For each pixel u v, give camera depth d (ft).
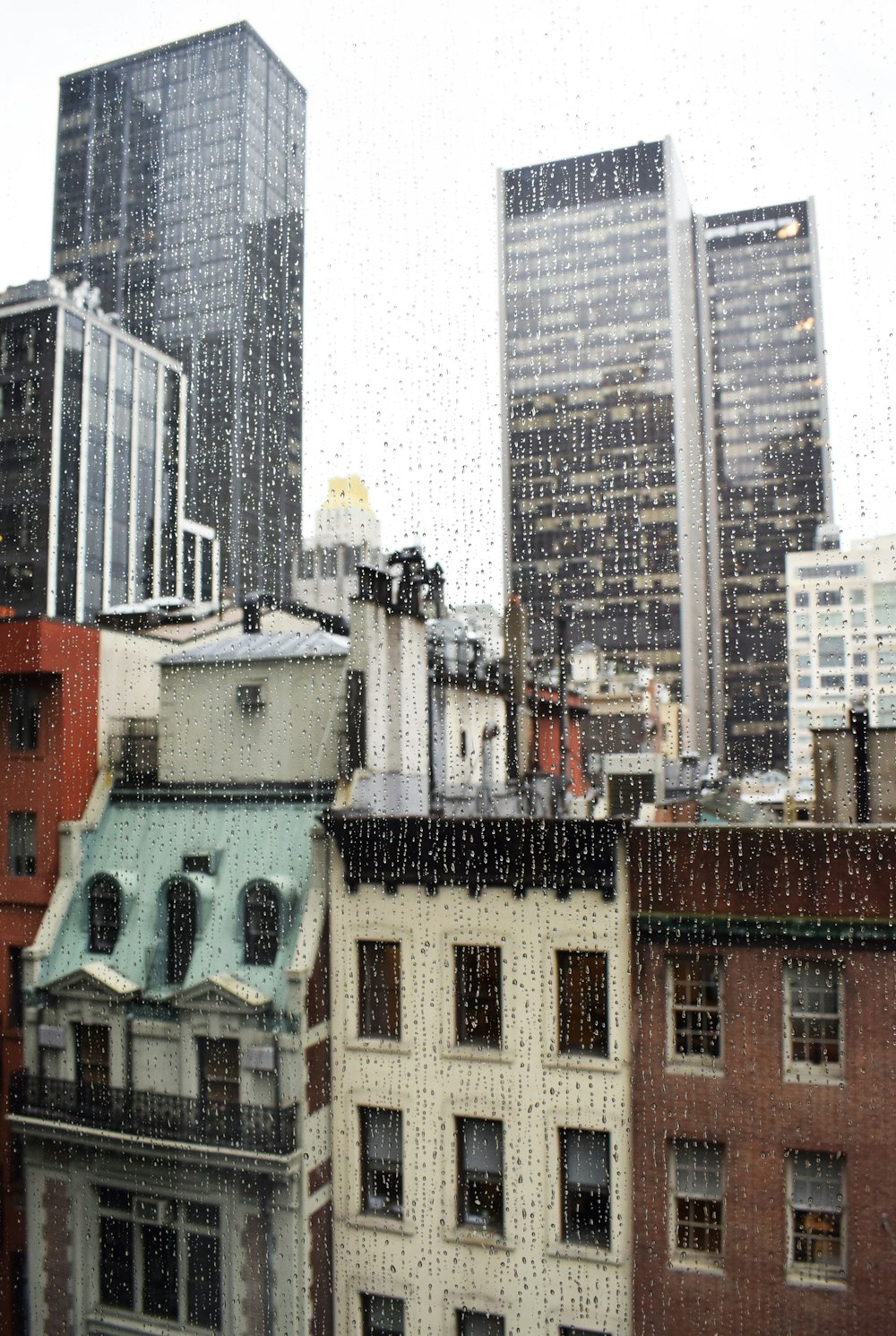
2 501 251.80
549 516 388.37
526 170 402.93
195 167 375.86
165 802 58.59
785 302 407.44
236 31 376.68
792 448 398.83
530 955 45.47
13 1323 56.29
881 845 40.19
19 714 60.49
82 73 400.67
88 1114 51.26
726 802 81.41
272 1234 46.70
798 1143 40.86
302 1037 46.96
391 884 48.49
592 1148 44.52
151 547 283.38
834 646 278.46
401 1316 47.57
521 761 81.97
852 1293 39.60
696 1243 42.80
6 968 58.65
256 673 58.85
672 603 372.38
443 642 73.41
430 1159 46.78
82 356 261.24
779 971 41.63
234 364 357.00
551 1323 43.93
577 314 391.45
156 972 53.42
